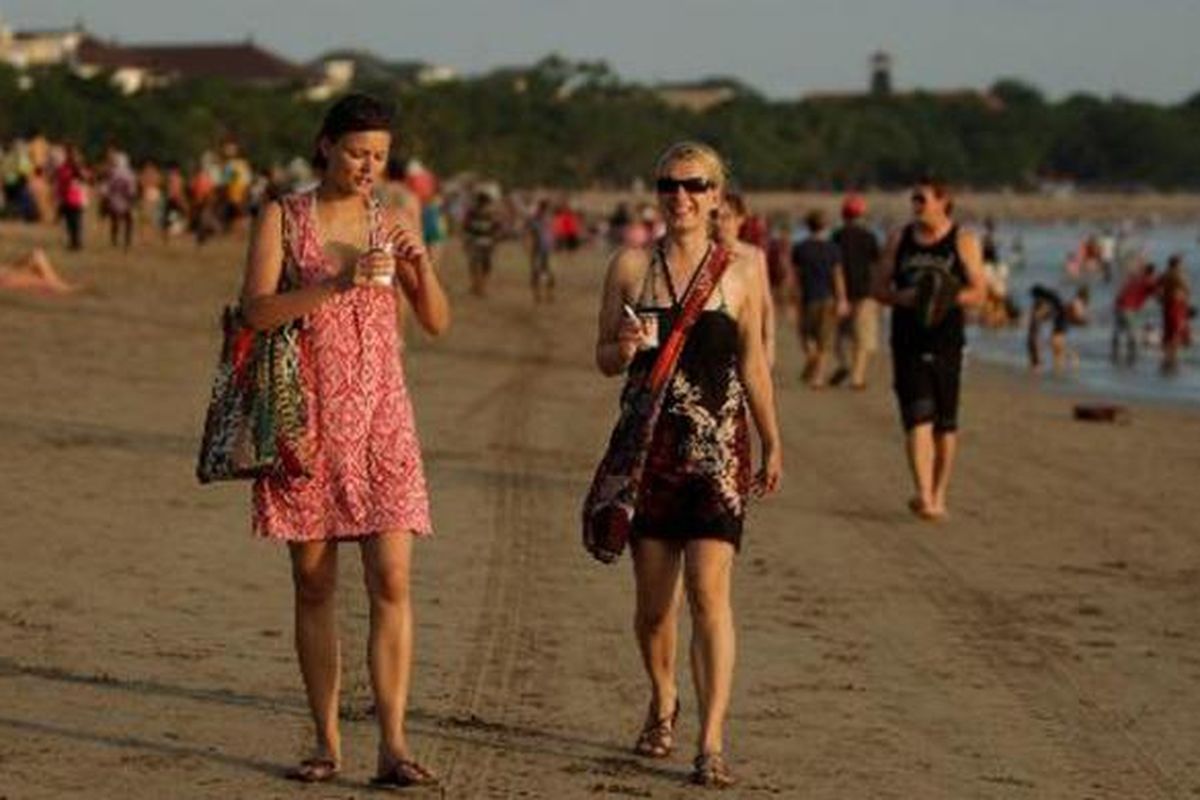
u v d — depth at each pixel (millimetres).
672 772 20344
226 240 134250
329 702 19469
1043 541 35594
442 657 24719
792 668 25094
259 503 18906
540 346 78625
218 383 18859
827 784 20203
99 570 28812
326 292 18562
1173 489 43250
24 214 127875
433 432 47500
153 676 23078
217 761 19891
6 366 56406
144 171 143000
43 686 22406
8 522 32250
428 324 19594
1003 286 135750
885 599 29750
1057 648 26938
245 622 25984
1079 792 20438
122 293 86625
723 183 20422
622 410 20125
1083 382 83438
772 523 36188
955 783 20500
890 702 23672
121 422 45625
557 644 25656
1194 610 29859
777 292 104062
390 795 19031
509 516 35312
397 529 18812
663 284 20141
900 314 37219
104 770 19438
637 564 20266
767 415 20500
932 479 37562
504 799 19109
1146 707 24000
